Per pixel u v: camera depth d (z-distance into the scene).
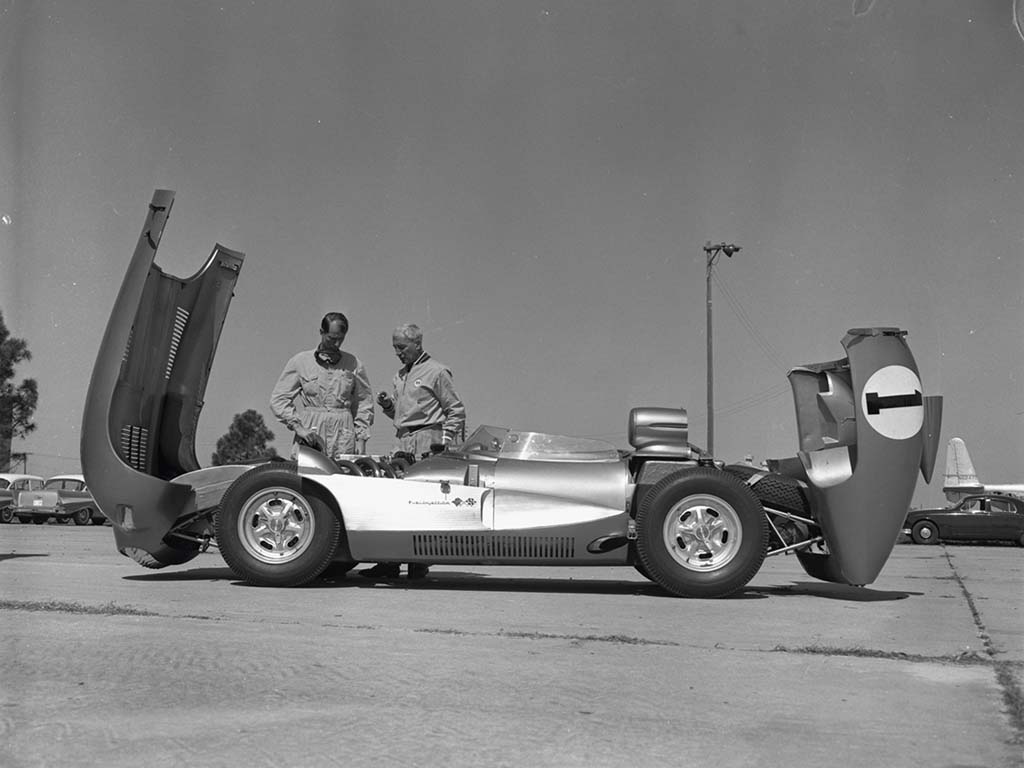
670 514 5.52
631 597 5.59
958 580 7.21
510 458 5.87
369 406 7.11
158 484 5.92
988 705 3.04
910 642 4.11
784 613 4.97
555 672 3.44
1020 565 9.56
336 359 6.92
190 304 6.44
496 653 3.74
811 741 2.67
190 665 3.46
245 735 2.68
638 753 2.56
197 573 6.52
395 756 2.52
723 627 4.46
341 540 5.81
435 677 3.34
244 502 5.72
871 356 5.54
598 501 5.66
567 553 5.66
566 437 5.93
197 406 6.60
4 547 9.49
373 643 3.89
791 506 5.89
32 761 2.46
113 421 5.95
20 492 26.94
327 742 2.62
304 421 6.84
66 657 3.55
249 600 5.10
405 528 5.65
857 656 3.78
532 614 4.78
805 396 5.89
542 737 2.69
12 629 4.08
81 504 27.42
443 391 7.15
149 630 4.08
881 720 2.88
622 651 3.82
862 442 5.50
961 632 4.39
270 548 5.75
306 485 5.74
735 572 5.48
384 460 6.33
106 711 2.88
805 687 3.26
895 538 5.61
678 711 2.96
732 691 3.20
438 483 5.70
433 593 5.61
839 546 5.62
